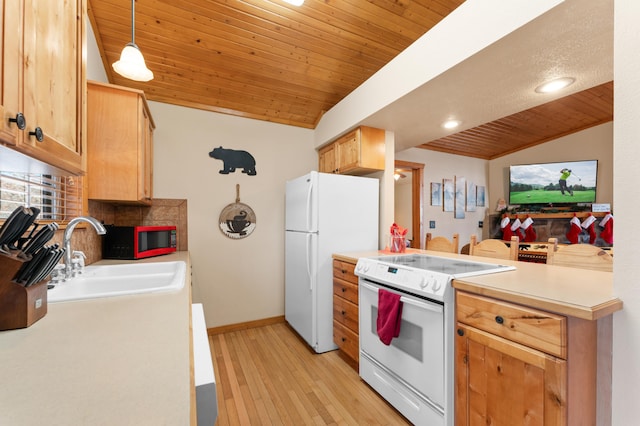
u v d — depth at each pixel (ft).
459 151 15.24
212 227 9.47
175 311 3.00
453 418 4.47
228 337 9.13
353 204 8.56
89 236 6.08
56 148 2.79
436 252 8.12
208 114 9.47
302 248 8.54
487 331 3.94
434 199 14.62
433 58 5.72
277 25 7.18
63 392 1.56
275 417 5.44
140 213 8.63
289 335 9.27
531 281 4.24
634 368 3.17
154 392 1.57
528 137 14.32
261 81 8.86
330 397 6.05
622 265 3.27
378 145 8.86
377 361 6.04
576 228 13.19
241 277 9.84
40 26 2.50
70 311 3.00
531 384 3.42
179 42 7.35
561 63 5.16
